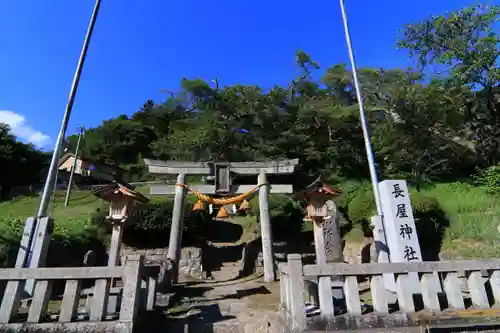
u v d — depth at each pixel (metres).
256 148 30.47
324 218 10.68
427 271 5.98
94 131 44.69
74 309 5.77
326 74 36.91
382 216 8.84
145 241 15.87
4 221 13.65
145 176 37.88
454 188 17.70
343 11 11.62
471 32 18.17
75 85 10.03
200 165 14.55
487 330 5.29
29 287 7.80
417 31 19.64
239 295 10.20
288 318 5.78
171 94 47.97
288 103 35.03
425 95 22.81
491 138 20.94
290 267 5.74
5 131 37.69
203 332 6.75
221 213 12.81
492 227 13.07
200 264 14.68
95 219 15.73
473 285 6.11
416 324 5.46
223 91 41.25
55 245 12.93
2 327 5.41
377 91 28.58
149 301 7.67
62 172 37.16
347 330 5.36
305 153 26.75
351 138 26.89
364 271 5.84
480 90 20.05
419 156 21.41
